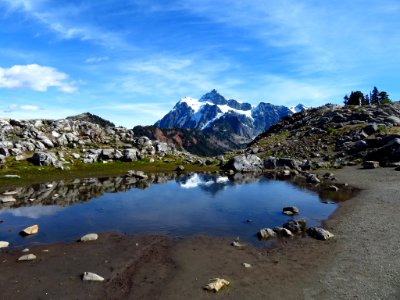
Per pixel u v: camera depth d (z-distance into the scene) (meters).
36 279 16.48
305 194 38.22
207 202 34.66
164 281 16.11
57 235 23.77
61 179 49.59
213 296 14.54
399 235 21.03
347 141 74.06
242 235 23.52
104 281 16.22
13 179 46.84
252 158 65.44
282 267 17.58
